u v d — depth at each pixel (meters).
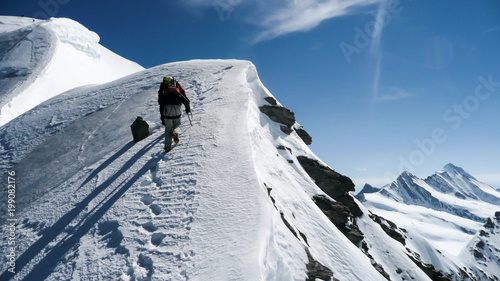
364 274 5.69
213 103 9.78
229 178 4.88
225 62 17.86
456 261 70.38
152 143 7.74
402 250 16.91
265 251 3.24
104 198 5.22
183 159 5.95
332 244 6.22
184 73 16.14
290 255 4.08
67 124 12.39
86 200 5.35
